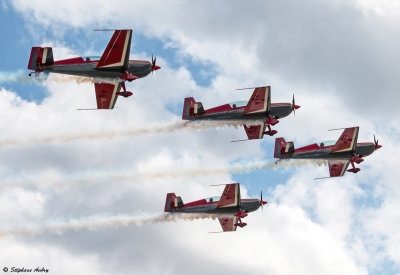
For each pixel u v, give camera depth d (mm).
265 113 174750
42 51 149500
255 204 179750
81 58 152875
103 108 161750
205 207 174125
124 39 153125
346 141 180750
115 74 155500
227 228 180250
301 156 180500
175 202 172625
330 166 185500
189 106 173625
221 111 173000
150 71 163250
